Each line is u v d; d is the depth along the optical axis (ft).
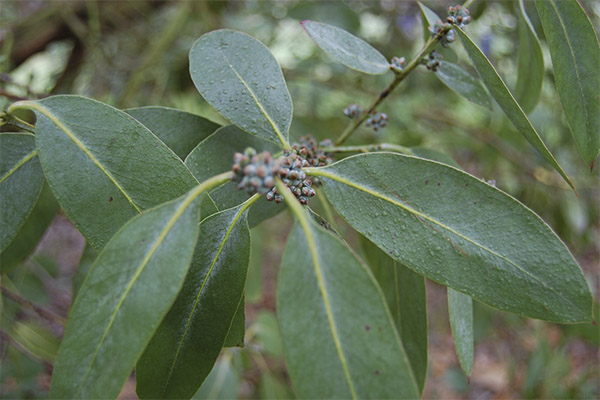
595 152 0.72
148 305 0.50
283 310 0.49
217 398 1.40
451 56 0.96
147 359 0.63
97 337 0.50
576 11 0.69
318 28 0.81
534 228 0.60
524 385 1.98
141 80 1.71
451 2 1.75
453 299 0.70
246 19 2.06
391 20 1.91
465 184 0.62
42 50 1.73
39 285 1.65
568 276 0.58
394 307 0.83
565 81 0.72
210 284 0.65
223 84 0.74
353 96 1.97
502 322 2.31
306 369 0.48
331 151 0.92
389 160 0.63
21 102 0.63
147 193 0.61
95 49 1.70
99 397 0.49
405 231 0.61
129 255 0.52
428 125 2.07
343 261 0.51
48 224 1.05
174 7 1.96
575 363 2.34
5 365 1.55
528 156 1.82
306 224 0.51
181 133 0.80
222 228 0.65
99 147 0.61
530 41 0.90
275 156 0.78
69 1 1.70
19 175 0.66
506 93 0.67
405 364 0.48
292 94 1.92
